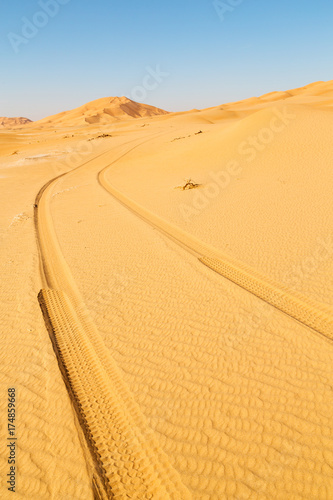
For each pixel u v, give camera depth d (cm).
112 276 938
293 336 612
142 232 1273
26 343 675
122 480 405
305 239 999
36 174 3109
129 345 646
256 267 888
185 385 535
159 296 805
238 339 624
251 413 471
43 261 1103
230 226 1216
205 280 850
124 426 479
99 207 1733
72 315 773
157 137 4897
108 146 4525
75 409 512
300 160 1906
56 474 414
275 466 398
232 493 375
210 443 435
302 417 456
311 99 8606
